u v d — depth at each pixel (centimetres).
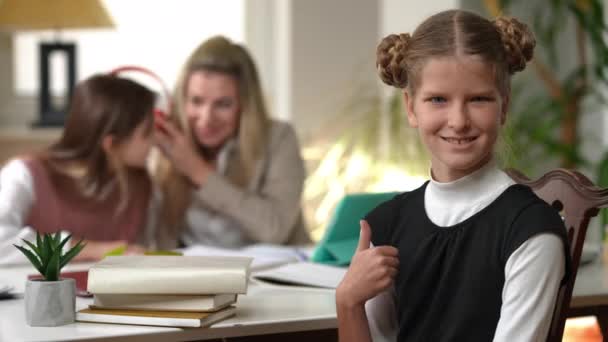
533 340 129
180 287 146
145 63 482
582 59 405
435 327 142
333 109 480
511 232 135
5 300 171
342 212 213
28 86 478
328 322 155
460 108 138
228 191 284
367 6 485
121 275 147
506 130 150
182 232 289
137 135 262
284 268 204
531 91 434
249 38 492
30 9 430
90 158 258
